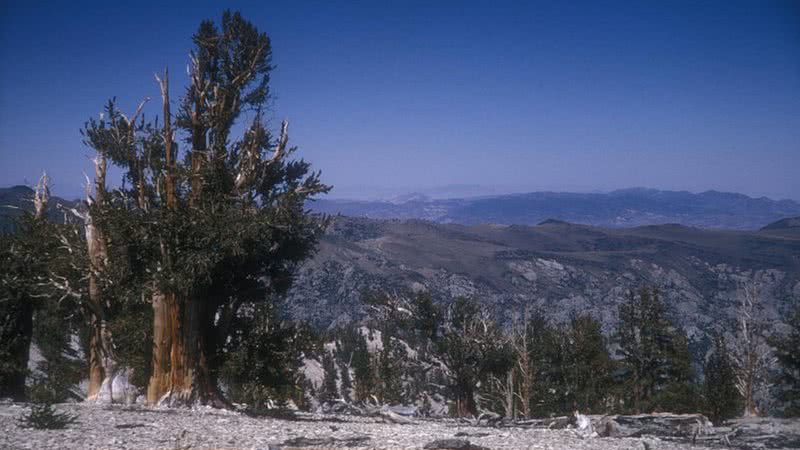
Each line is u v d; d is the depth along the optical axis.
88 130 30.66
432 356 55.69
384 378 65.00
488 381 59.81
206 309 29.92
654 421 27.09
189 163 30.33
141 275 30.22
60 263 31.59
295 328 34.75
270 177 31.80
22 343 34.16
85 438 18.89
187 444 18.61
